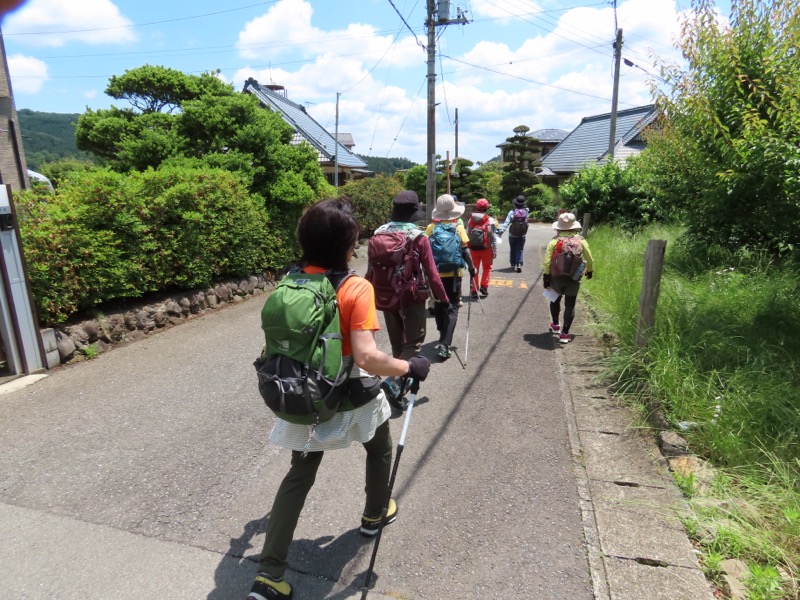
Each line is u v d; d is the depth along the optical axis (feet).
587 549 8.47
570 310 19.12
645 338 14.49
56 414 13.16
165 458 11.21
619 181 48.96
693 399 12.20
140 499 9.75
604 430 12.53
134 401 14.06
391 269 13.06
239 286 27.09
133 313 19.86
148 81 35.24
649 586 7.66
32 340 15.72
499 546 8.59
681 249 28.45
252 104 32.58
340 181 107.04
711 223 23.80
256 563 8.19
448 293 17.19
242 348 18.83
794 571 7.81
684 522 9.05
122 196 19.42
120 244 19.52
